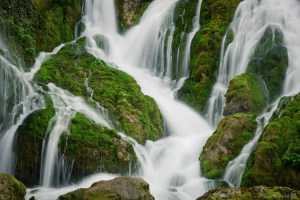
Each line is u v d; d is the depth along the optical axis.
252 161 7.97
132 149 9.77
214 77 15.25
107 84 12.77
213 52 15.73
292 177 7.10
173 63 17.72
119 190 6.54
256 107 11.97
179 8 19.52
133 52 19.89
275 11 14.61
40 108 10.03
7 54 11.29
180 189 8.78
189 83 15.60
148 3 23.33
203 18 17.48
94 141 9.21
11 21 12.05
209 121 14.04
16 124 9.26
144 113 12.11
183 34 17.86
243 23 15.46
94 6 21.22
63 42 17.64
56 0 18.70
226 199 6.67
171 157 10.62
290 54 13.20
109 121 11.00
